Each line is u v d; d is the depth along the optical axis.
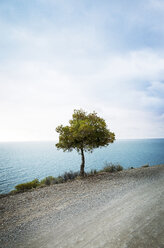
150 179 9.06
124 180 9.21
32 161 129.75
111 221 3.92
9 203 6.34
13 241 3.42
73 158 147.62
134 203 5.14
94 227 3.69
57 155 193.88
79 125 12.55
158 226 3.33
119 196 6.18
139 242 2.80
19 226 4.16
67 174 13.28
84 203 5.68
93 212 4.73
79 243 3.06
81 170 12.66
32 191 8.29
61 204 5.79
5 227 4.16
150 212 4.18
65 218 4.46
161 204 4.74
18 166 101.00
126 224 3.63
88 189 7.76
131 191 6.77
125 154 156.62
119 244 2.82
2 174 74.00
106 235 3.23
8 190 45.56
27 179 62.25
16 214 5.10
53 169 84.75
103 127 12.70
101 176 11.13
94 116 13.41
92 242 3.03
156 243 2.71
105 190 7.29
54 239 3.35
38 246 3.13
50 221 4.34
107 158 125.62
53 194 7.31
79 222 4.10
